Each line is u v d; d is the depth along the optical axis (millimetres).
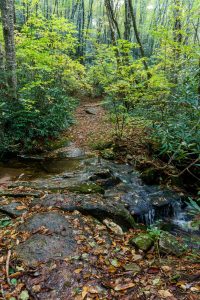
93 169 6027
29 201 4176
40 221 3549
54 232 3361
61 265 2848
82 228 3566
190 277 2746
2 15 7742
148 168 6340
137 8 27688
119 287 2615
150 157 6680
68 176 5668
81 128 9773
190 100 4688
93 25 28312
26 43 9055
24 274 2715
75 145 8273
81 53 19938
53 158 7352
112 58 7344
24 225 3479
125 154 6988
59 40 10789
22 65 9391
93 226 3684
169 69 7520
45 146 8117
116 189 5426
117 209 4254
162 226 4824
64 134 9141
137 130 7801
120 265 2953
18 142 7973
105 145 7570
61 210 3928
